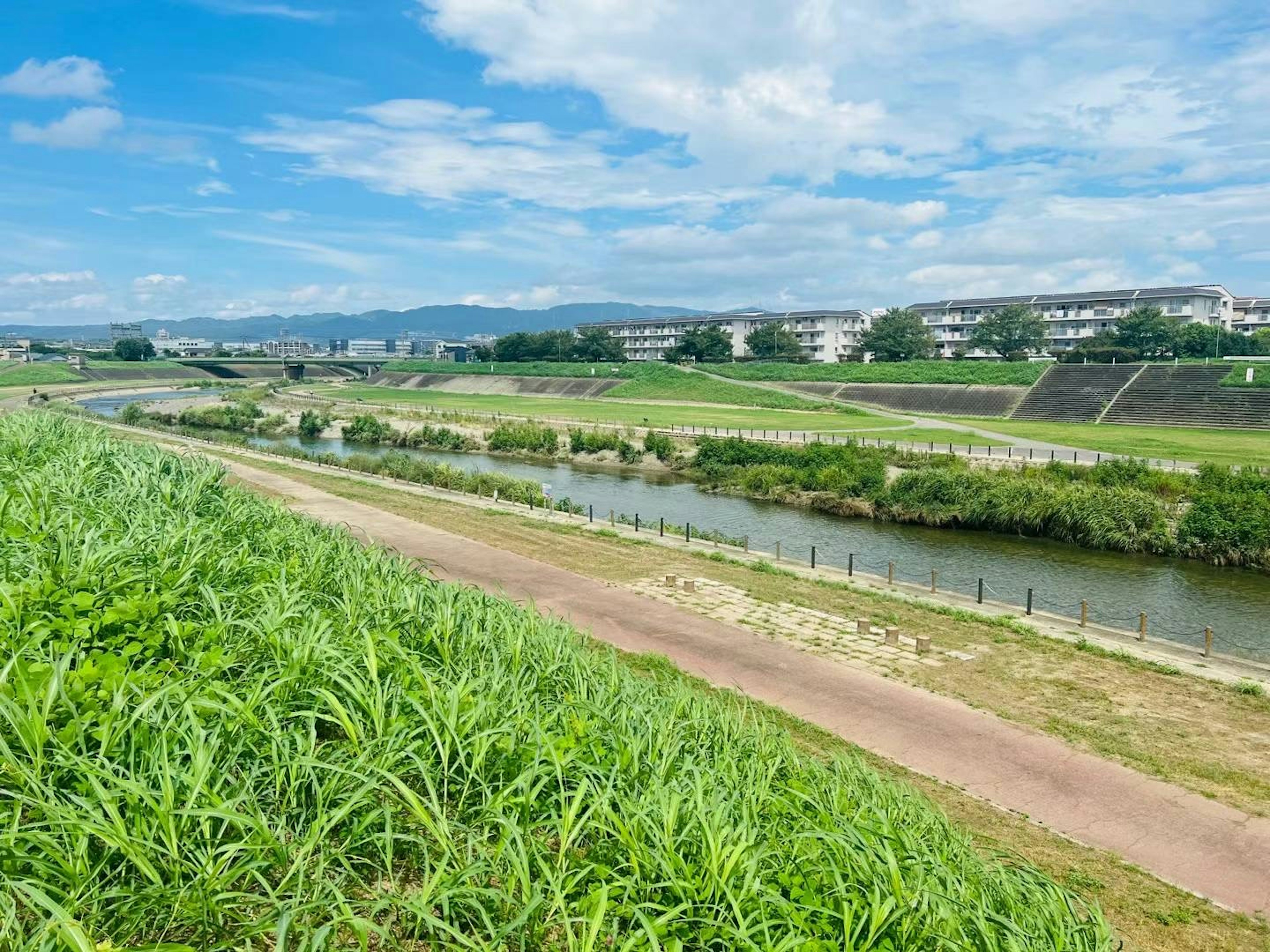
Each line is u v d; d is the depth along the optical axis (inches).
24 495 419.8
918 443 2087.8
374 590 384.8
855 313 5610.2
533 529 1111.6
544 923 191.9
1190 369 2802.7
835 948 189.6
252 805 199.2
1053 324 4731.8
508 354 5959.6
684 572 888.3
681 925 190.7
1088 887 341.7
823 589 844.0
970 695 553.9
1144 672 610.5
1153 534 1222.3
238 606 326.3
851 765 352.5
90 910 167.6
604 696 318.0
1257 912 334.0
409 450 2632.9
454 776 231.0
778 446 1951.3
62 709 213.5
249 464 1691.7
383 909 190.1
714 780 254.7
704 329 5526.6
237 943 173.2
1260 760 470.6
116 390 5162.4
